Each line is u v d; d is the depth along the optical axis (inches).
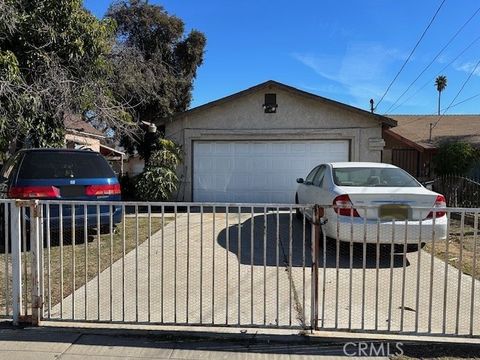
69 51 435.8
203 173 576.4
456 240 359.3
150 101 755.4
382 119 550.3
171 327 177.0
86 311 183.6
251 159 572.7
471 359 154.8
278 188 572.1
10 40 410.6
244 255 293.4
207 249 311.3
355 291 223.0
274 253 300.4
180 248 313.9
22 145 446.6
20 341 167.3
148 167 549.6
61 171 314.2
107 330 174.9
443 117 1055.6
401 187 289.0
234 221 424.2
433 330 176.2
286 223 410.6
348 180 313.6
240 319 183.5
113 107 501.0
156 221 430.6
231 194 575.8
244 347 163.2
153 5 879.7
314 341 166.9
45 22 423.5
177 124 576.4
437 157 688.4
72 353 158.4
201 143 575.8
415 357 155.8
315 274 172.6
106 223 325.7
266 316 190.1
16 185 303.1
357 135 557.6
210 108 568.7
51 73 421.1
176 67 921.5
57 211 308.0
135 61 589.6
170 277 246.2
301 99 561.3
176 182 555.5
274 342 166.4
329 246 313.0
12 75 381.1
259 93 564.1
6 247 181.0
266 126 565.9
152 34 879.1
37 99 399.9
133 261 278.8
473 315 184.4
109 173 334.6
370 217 267.6
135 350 160.7
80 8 470.3
